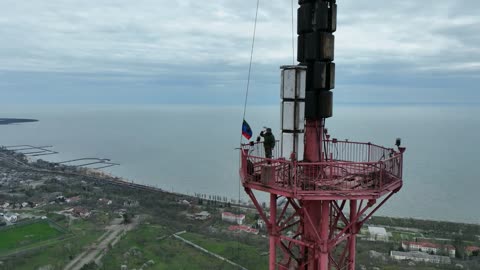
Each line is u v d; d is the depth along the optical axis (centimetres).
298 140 1641
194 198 16475
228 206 15088
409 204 15225
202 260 9044
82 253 9888
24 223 12181
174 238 10788
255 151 1817
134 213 13600
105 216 13150
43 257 9581
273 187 1507
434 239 11188
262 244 10112
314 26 1664
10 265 8950
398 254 9631
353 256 1738
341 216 1791
